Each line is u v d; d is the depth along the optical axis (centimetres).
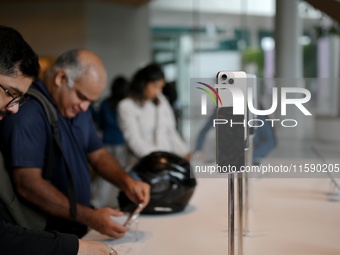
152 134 291
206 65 989
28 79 117
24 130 156
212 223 167
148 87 283
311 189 214
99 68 171
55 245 113
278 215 173
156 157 185
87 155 198
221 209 187
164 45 1087
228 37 977
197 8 982
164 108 300
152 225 167
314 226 159
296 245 140
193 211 185
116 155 431
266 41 964
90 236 154
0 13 887
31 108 159
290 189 214
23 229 114
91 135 195
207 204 195
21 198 159
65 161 166
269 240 145
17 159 155
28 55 114
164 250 139
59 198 158
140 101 286
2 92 114
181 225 166
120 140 434
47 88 172
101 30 899
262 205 188
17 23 884
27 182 157
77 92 169
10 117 156
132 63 945
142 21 952
